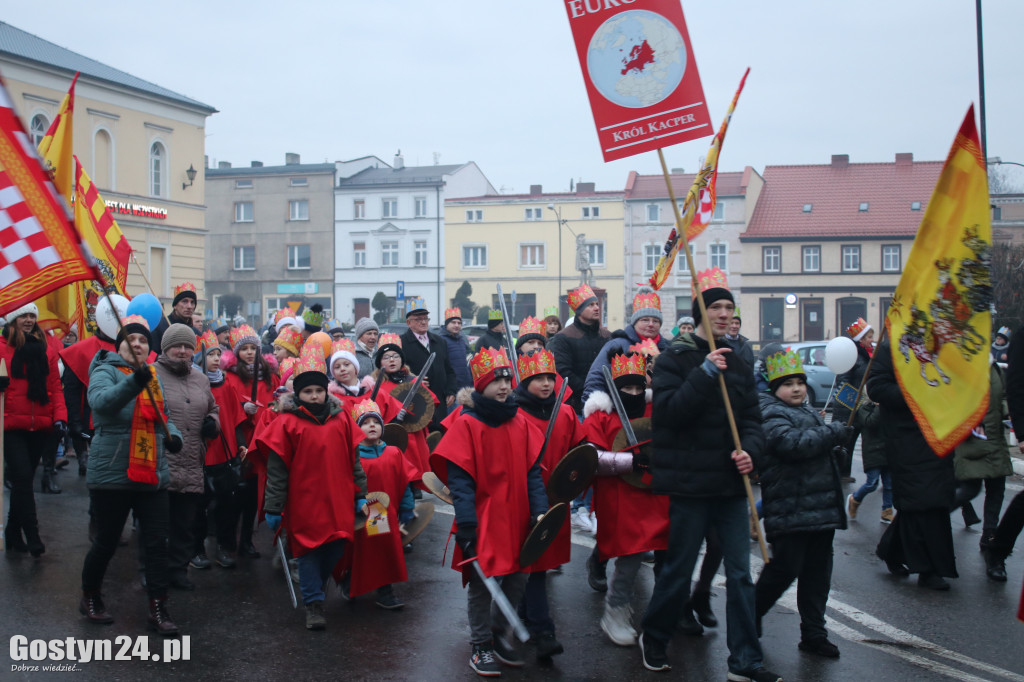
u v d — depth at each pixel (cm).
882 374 673
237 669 509
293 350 867
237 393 744
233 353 759
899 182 5344
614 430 587
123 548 776
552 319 1103
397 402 810
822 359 2066
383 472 644
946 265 554
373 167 6412
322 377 592
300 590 606
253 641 556
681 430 495
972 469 753
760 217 5331
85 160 3244
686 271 5397
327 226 5972
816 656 536
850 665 521
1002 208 5216
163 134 3575
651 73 519
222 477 721
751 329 5266
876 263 5125
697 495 488
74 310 888
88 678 491
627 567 561
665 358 506
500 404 520
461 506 507
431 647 550
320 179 5969
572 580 700
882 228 5119
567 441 580
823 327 5197
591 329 884
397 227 5881
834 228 5178
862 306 5153
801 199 5362
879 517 941
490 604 521
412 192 5866
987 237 538
